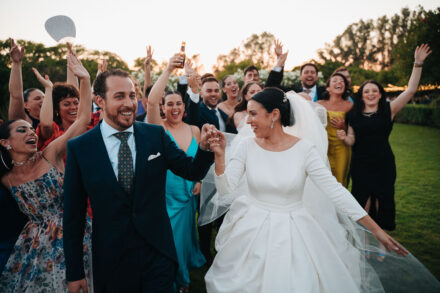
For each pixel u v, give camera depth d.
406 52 15.49
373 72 44.09
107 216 1.77
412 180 7.11
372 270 2.32
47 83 2.87
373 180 3.79
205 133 1.92
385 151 3.77
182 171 1.95
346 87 4.19
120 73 1.85
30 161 2.27
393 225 3.76
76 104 3.16
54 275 2.17
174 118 3.38
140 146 1.89
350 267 2.22
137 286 1.80
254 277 1.93
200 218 2.90
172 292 1.88
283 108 2.11
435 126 19.00
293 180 2.05
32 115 3.61
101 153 1.82
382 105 3.79
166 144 2.03
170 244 1.94
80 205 1.85
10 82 2.82
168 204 3.02
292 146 2.13
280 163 2.10
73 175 1.82
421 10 15.22
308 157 2.08
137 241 1.80
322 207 2.36
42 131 2.80
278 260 1.92
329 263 2.01
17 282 2.19
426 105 21.48
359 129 3.80
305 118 2.47
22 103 2.90
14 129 2.21
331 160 4.03
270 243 1.98
